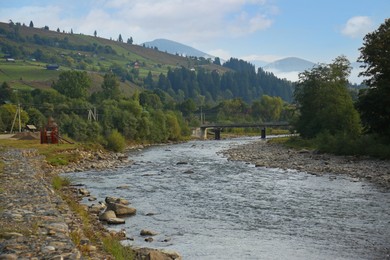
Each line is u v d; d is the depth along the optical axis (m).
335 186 38.75
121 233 20.62
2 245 11.48
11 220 14.40
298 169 53.22
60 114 125.62
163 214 26.88
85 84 174.88
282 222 24.70
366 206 29.16
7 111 113.56
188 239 20.88
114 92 183.12
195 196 33.88
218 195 34.34
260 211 27.91
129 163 63.12
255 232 22.38
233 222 24.72
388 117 60.00
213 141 135.62
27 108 130.75
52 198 20.73
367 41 63.91
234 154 77.75
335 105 83.44
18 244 11.59
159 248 19.05
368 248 19.25
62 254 10.88
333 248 19.31
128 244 17.75
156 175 48.22
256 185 39.97
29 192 20.42
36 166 37.91
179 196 33.88
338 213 26.98
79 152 66.69
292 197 33.22
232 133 180.88
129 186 39.28
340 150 65.88
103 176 47.19
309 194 34.56
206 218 25.78
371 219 25.11
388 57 60.16
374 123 61.59
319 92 91.94
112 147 85.00
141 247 18.23
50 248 11.33
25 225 13.77
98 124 106.75
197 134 158.75
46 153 59.19
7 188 21.47
